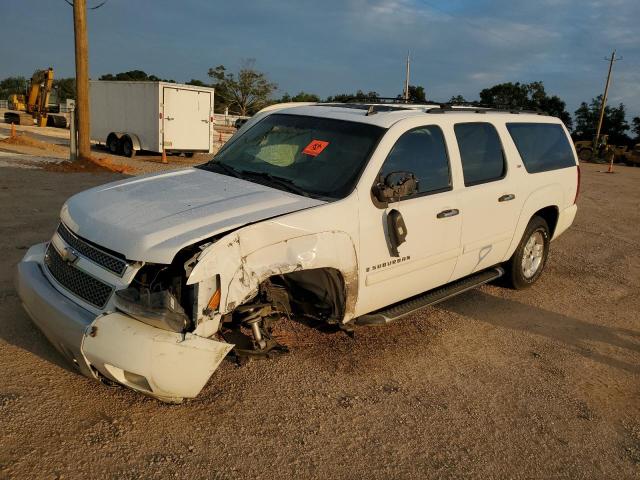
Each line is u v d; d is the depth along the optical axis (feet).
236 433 10.98
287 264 11.53
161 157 70.03
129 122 67.77
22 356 12.74
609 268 25.79
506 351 16.02
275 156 14.88
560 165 21.30
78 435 10.37
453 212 15.48
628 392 14.38
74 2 48.06
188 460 10.07
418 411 12.48
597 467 11.27
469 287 17.34
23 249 20.48
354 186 13.14
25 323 14.28
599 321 19.02
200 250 10.44
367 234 13.12
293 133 15.39
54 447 9.97
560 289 22.07
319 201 12.66
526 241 20.06
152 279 10.59
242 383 12.77
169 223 10.87
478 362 15.17
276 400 12.25
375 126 14.43
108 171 48.06
